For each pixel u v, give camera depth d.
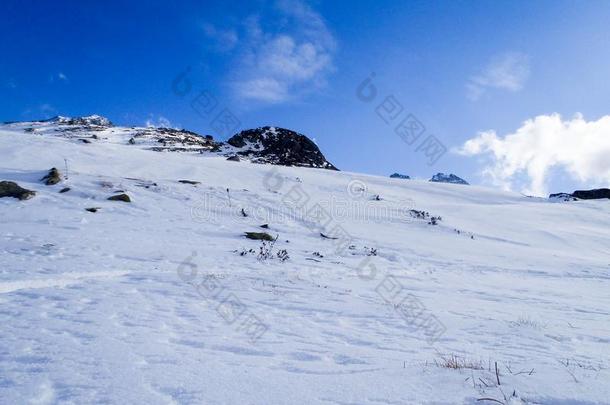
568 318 9.06
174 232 18.97
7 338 4.89
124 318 6.32
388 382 3.79
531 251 27.14
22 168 28.75
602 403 3.23
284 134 102.75
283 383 3.78
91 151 37.88
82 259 11.41
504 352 5.64
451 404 3.25
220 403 3.26
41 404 3.15
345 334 6.46
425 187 56.44
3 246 12.18
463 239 28.86
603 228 39.88
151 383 3.65
